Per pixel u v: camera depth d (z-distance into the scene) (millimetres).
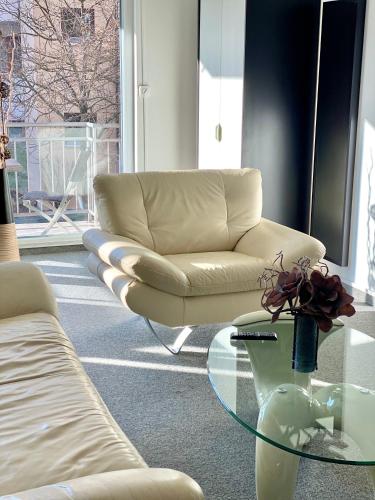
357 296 4230
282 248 3420
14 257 4043
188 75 5273
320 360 2373
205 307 3176
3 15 4793
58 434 1713
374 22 3875
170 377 3107
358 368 2311
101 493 1256
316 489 2252
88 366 3213
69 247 5324
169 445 2525
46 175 5191
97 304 4082
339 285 2102
